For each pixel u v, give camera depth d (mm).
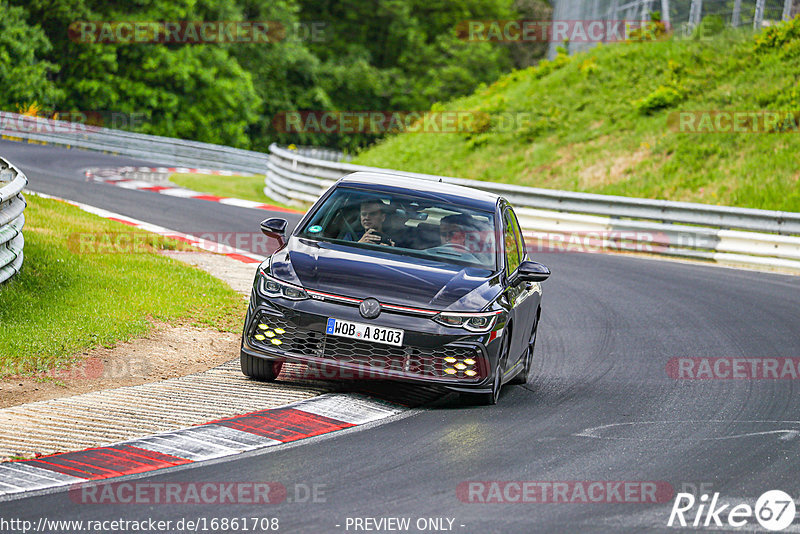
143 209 66750
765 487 20344
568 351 35781
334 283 25453
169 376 27719
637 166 95062
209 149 137125
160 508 17172
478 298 25688
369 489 18797
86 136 128250
